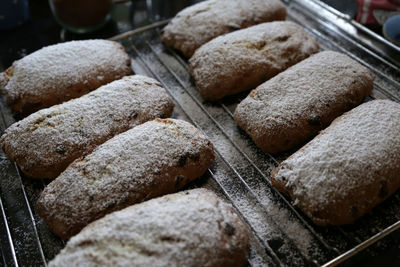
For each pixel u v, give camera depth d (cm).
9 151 43
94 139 42
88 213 37
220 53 49
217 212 35
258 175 42
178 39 54
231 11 55
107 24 61
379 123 40
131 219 34
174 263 32
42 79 47
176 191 41
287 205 40
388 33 52
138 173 39
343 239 37
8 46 58
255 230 38
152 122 43
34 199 41
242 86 49
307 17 59
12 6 58
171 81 52
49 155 41
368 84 46
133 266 32
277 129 43
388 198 40
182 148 40
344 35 55
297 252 37
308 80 45
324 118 43
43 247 38
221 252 34
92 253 33
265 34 51
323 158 38
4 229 39
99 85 49
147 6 64
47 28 61
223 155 44
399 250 36
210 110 49
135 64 54
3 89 48
